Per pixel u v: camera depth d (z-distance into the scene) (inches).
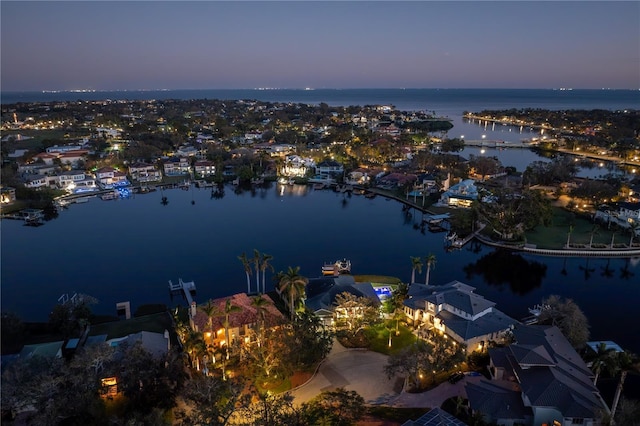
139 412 2150.6
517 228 5462.6
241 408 2044.8
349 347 3014.3
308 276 4431.6
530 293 4185.5
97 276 4510.3
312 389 2551.7
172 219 6501.0
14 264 4813.0
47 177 7765.8
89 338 3024.1
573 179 7859.3
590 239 5447.8
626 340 3329.2
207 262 4852.4
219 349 2812.5
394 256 5044.3
